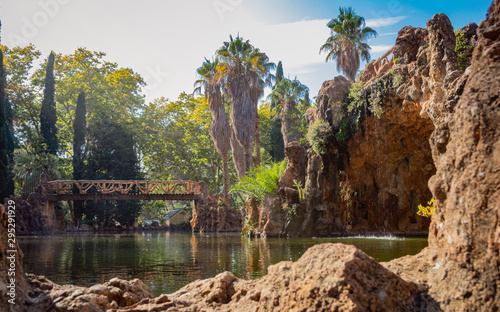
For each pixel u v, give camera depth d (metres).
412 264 3.64
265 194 27.06
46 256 14.16
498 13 3.37
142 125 56.88
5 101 43.69
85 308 3.57
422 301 3.03
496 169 2.84
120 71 56.28
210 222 39.34
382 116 23.59
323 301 2.79
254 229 26.95
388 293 2.90
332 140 25.97
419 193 25.50
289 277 3.27
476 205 2.91
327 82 27.72
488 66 3.25
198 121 55.66
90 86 56.03
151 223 57.41
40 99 56.12
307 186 26.14
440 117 15.73
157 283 7.92
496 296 2.70
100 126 50.34
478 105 3.09
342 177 25.73
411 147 24.55
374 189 26.03
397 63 22.62
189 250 15.96
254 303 3.48
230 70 38.38
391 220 25.62
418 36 22.72
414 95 19.70
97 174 47.81
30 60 52.03
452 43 15.31
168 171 59.00
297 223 25.34
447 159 3.44
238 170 43.16
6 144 38.81
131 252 15.55
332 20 33.22
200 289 4.29
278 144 51.41
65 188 40.66
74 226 46.06
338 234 25.02
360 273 2.92
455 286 2.94
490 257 2.78
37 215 37.81
